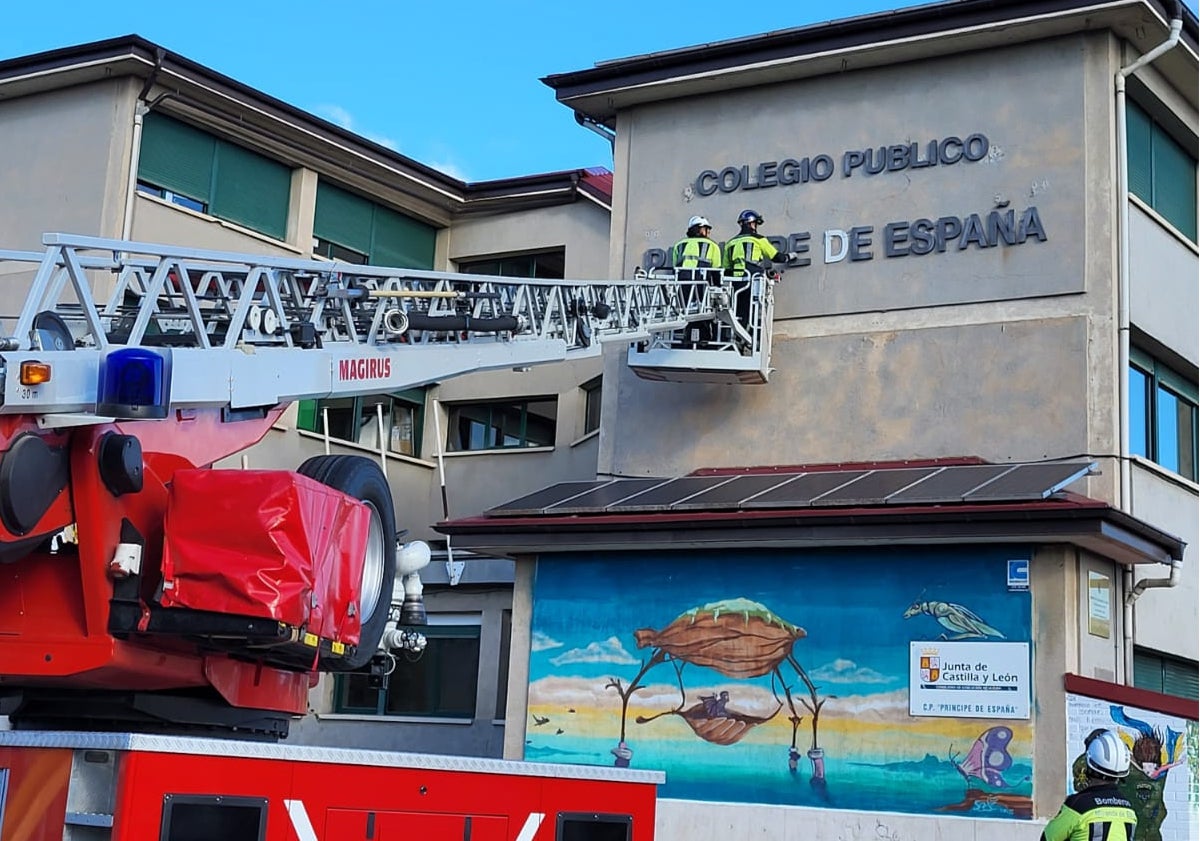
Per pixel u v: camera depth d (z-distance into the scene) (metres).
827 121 19.22
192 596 7.09
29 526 6.66
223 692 7.65
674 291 17.20
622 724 17.05
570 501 17.94
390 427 25.30
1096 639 15.45
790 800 15.93
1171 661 17.88
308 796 7.11
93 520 6.93
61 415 6.73
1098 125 17.45
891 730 15.55
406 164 24.84
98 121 21.41
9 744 6.75
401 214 25.97
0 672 7.12
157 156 21.91
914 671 15.53
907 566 15.82
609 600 17.47
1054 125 17.72
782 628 16.38
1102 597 15.69
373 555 8.53
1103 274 17.08
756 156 19.62
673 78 19.75
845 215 18.81
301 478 7.33
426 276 11.10
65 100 21.88
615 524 16.95
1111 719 14.88
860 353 18.34
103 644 7.05
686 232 19.58
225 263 8.88
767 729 16.22
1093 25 17.48
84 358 6.87
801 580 16.39
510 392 25.14
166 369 7.00
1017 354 17.38
